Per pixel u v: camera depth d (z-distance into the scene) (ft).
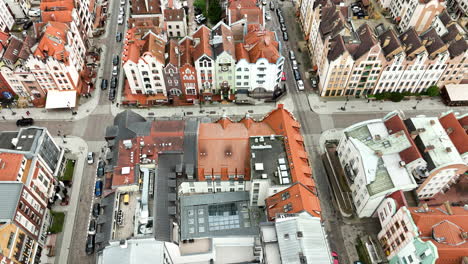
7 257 236.02
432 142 284.61
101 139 355.56
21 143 287.48
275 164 269.64
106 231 235.20
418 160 270.87
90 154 339.16
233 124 299.99
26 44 359.66
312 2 415.64
